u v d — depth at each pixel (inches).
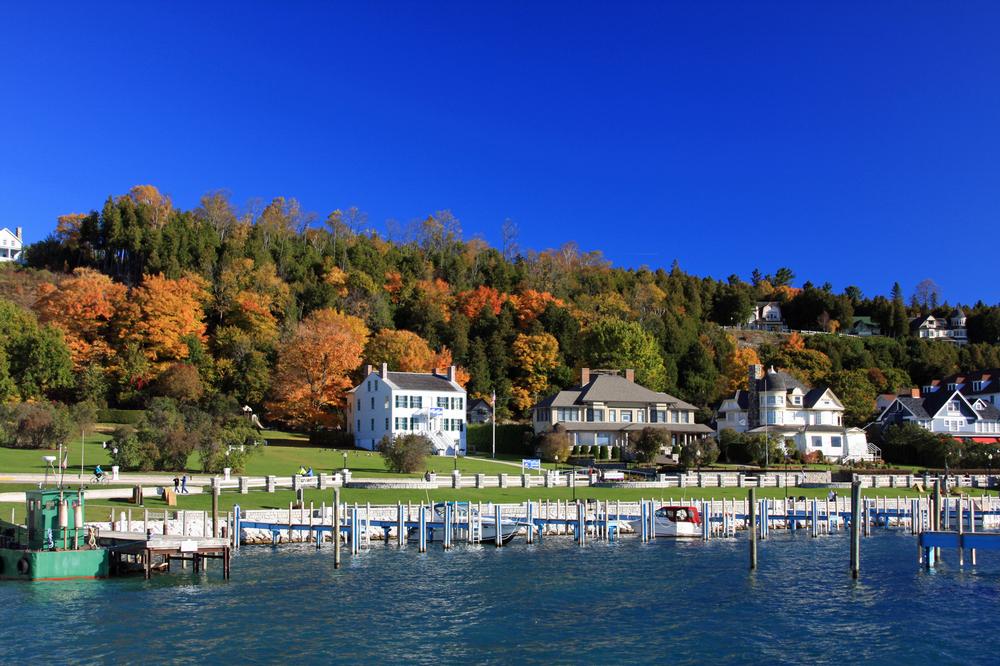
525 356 5949.8
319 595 1827.0
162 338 5167.3
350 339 5241.1
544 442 4596.5
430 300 6806.1
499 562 2249.0
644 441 4488.2
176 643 1467.8
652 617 1675.7
